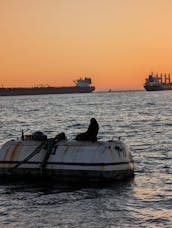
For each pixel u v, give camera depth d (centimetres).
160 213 2175
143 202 2366
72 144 2875
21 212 2216
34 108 16338
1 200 2459
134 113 11544
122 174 2833
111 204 2338
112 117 10081
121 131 6538
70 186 2741
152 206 2292
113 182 2808
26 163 2930
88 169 2784
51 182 2848
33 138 3045
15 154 2970
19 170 2944
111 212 2200
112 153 2811
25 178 2939
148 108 14225
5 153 2997
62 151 2864
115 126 7512
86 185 2758
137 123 8175
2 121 9406
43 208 2284
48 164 2866
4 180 2938
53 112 12950
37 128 7381
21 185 2794
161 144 4794
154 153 4088
